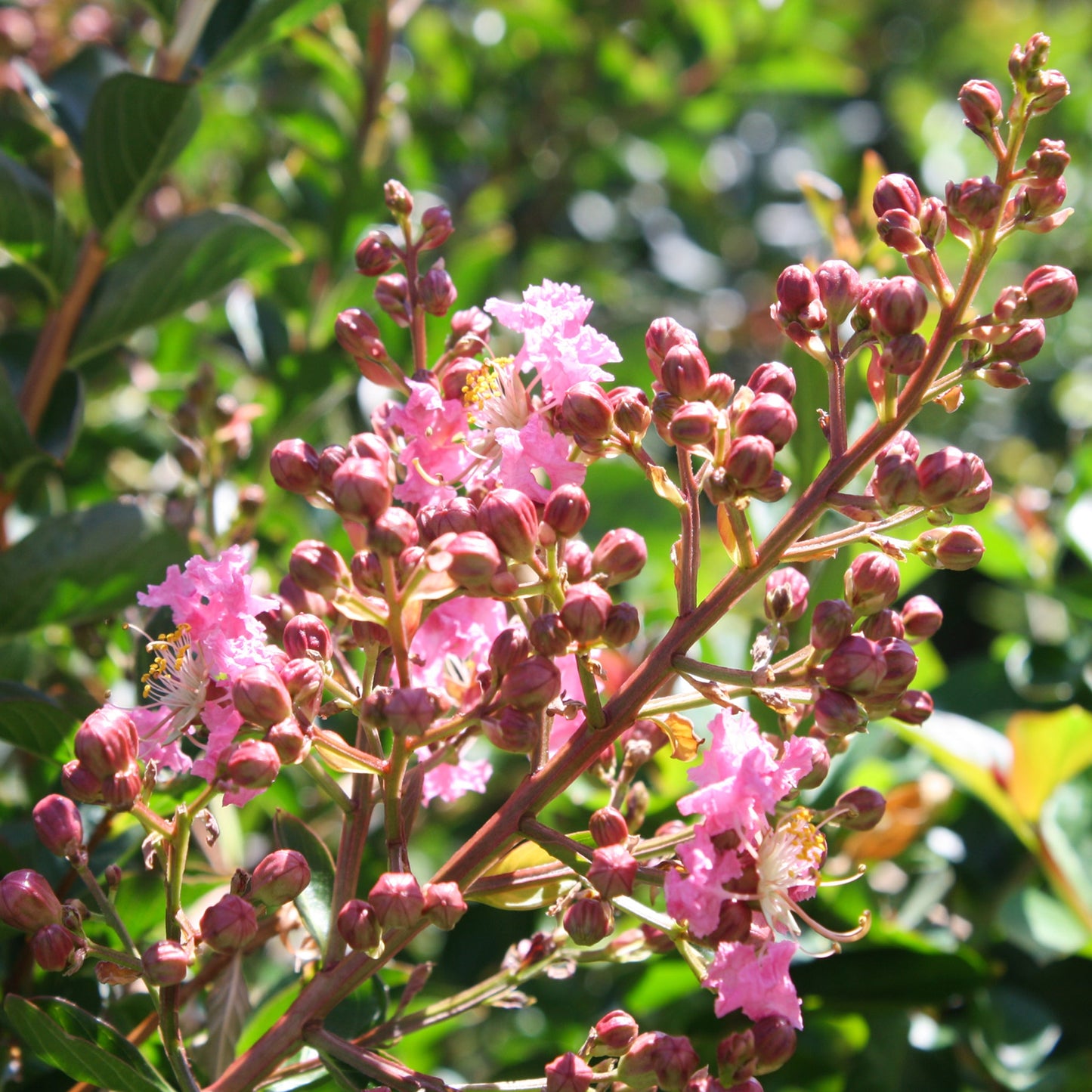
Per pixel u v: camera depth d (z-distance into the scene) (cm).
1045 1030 79
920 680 91
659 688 65
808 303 66
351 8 96
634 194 162
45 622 76
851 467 65
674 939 64
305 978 68
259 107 102
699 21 141
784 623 65
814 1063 82
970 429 159
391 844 64
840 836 79
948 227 65
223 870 75
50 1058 65
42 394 78
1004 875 82
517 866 67
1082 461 92
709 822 63
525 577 75
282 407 86
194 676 66
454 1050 95
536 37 136
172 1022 64
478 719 64
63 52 107
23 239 78
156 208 110
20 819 75
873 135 218
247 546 78
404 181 99
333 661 68
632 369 107
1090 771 82
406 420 66
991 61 218
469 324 69
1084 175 163
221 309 111
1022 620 103
